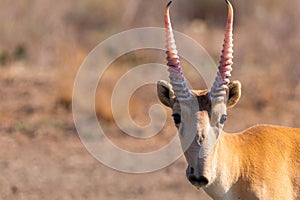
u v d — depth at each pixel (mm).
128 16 72625
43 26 66125
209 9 79000
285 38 64188
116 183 39906
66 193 38531
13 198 37781
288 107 50156
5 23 64812
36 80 55000
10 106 50094
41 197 38000
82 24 73312
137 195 38375
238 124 47594
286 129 28406
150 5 74500
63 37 64312
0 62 60094
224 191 27156
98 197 38094
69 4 73312
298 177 27406
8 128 46688
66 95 50000
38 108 49812
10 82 54469
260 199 27094
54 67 59375
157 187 39438
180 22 75750
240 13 76250
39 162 42219
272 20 66812
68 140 45375
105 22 73875
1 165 41719
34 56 61281
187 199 38000
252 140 27812
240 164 27234
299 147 27766
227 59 26484
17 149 43844
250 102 50531
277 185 27219
